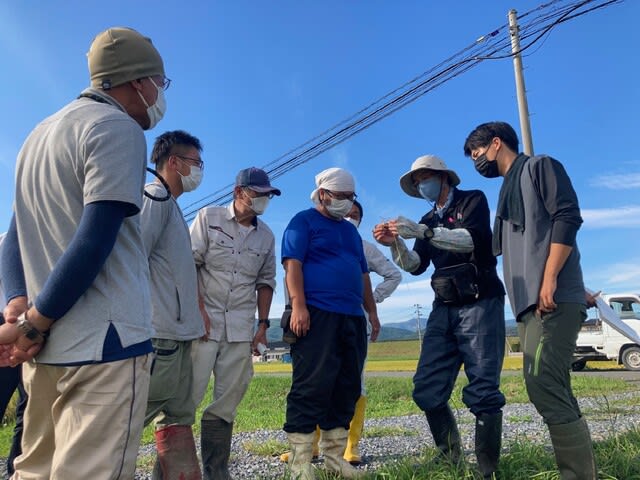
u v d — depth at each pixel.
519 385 11.17
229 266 3.70
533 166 2.91
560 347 2.74
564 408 2.73
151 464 4.52
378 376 17.70
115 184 1.69
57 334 1.70
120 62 1.99
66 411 1.73
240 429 6.91
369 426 6.52
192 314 3.08
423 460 3.64
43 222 1.81
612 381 11.83
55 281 1.60
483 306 3.47
